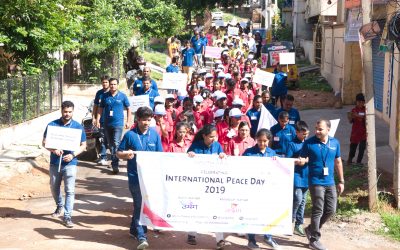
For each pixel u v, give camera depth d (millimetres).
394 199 10922
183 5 54906
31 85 17484
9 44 16516
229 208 8344
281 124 9922
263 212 8352
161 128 10352
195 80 17016
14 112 16250
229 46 32156
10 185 11969
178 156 8266
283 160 8328
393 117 15773
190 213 8312
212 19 61938
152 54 40875
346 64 23797
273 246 8719
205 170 8297
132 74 18688
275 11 54250
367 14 10844
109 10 27688
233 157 8289
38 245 8438
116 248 8391
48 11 16812
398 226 9883
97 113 13469
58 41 17844
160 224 8312
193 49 27500
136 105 13258
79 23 19781
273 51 27922
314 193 8680
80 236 8945
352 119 13977
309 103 24688
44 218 9922
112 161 13484
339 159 8766
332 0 30828
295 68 28547
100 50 25812
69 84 26297
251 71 22906
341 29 25578
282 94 18562
